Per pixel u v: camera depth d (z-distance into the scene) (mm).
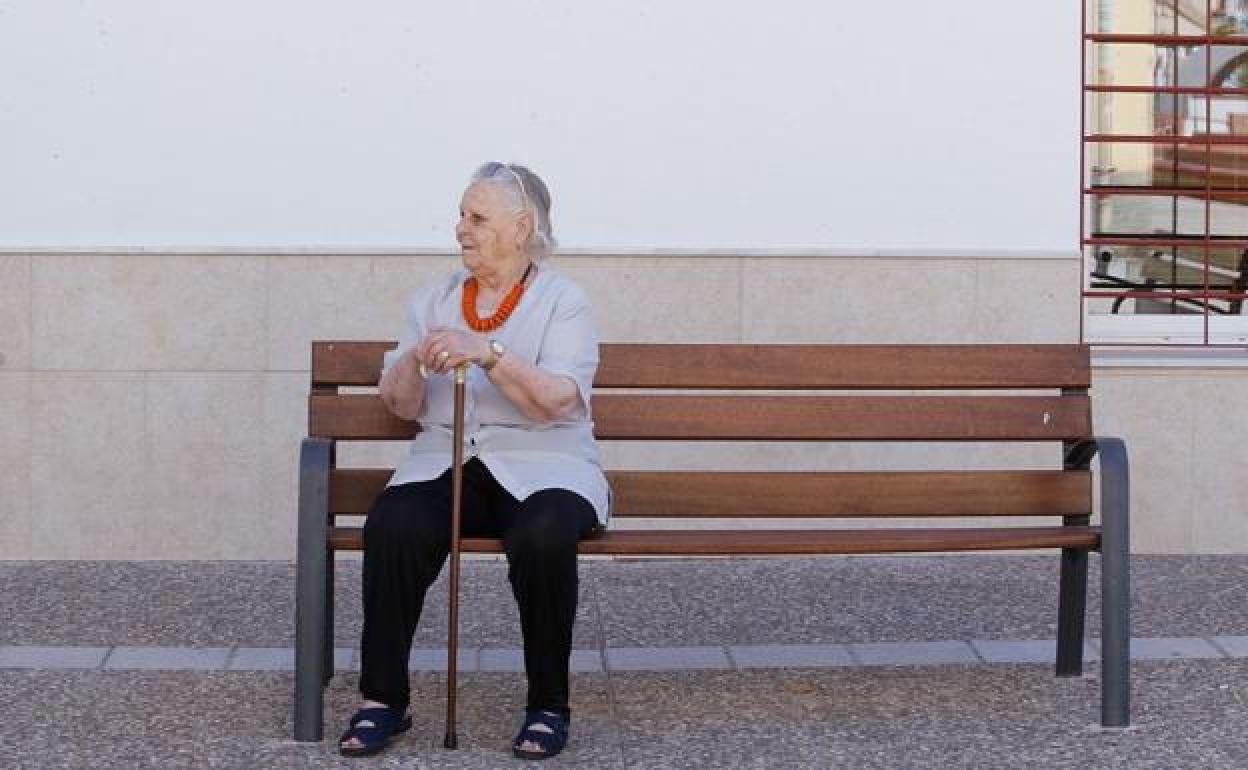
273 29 6645
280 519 6754
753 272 6773
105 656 5523
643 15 6723
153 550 6742
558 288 4906
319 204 6691
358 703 5066
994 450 6910
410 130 6688
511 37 6699
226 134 6660
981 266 6816
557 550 4562
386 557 4609
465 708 5031
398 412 4863
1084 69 7039
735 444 6859
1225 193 7531
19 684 5223
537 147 6730
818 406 5156
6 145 6633
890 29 6773
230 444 6723
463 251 4855
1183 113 7504
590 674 5379
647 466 6840
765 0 6742
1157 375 6887
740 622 5992
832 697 5145
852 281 6793
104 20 6621
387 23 6668
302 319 6695
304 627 4688
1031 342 6859
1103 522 4855
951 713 4992
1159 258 7465
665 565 6816
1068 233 6855
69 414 6695
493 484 4844
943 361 5172
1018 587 6477
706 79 6750
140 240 6680
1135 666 5465
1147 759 4602
